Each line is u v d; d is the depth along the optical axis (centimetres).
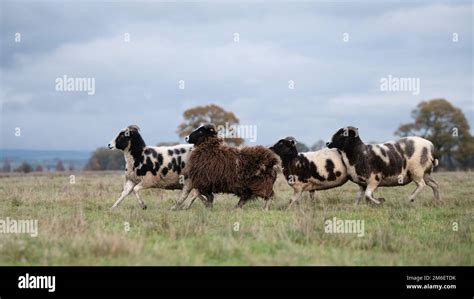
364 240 1234
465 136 7975
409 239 1272
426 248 1205
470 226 1459
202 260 1040
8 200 2064
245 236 1274
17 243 1115
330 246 1190
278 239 1225
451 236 1330
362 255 1120
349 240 1230
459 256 1112
